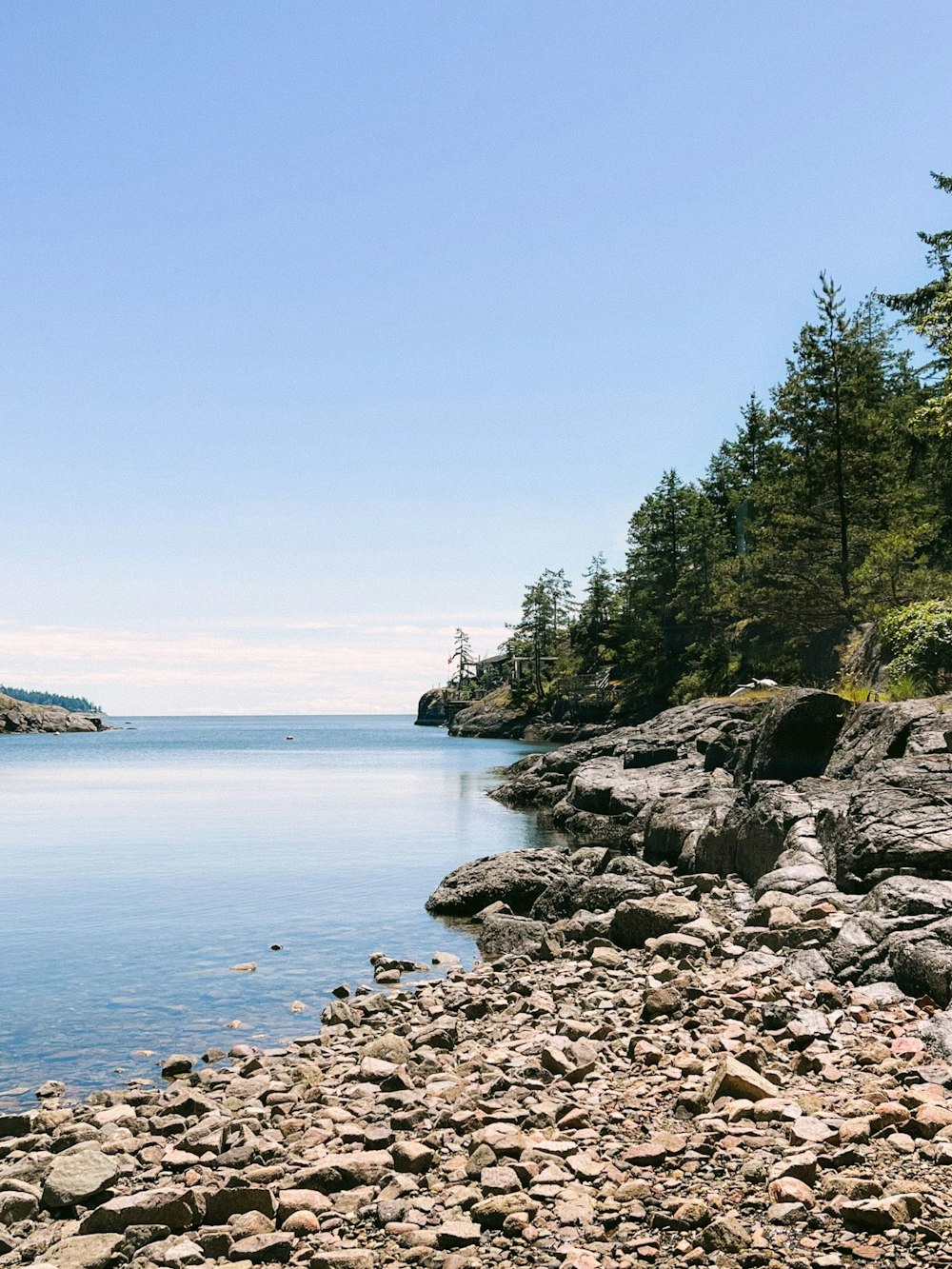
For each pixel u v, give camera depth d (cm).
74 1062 1211
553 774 4884
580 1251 585
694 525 9000
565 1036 1140
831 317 5228
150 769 8400
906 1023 1048
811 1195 623
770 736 2478
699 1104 827
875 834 1593
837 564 5159
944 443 4728
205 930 2003
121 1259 638
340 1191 721
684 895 2038
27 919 2119
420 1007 1395
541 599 14112
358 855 3083
